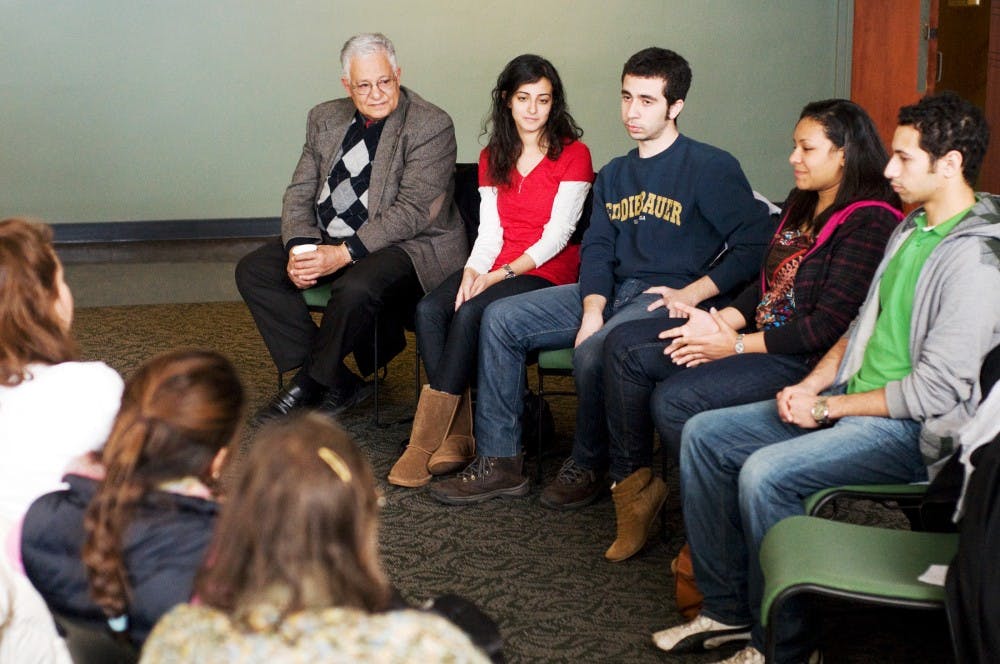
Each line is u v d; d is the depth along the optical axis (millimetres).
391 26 7711
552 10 7879
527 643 2467
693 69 8141
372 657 1038
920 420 2186
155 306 5766
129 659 1551
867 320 2379
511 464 3311
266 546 1076
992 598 1692
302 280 3768
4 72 7309
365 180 3930
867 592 1803
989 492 1735
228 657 1043
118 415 1484
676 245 3176
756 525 2189
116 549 1445
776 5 8156
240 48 7551
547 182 3527
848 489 2146
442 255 3898
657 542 3002
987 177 7051
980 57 7062
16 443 1708
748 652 2236
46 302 1787
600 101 8070
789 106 8328
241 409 1517
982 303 2096
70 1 7293
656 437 3820
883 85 6531
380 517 3182
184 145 7621
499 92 3496
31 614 1684
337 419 4004
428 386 3445
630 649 2436
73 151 7496
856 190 2594
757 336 2697
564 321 3289
